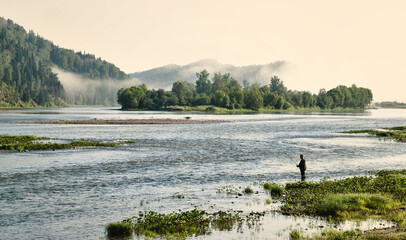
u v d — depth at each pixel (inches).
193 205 935.7
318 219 808.9
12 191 1075.3
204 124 4542.3
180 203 954.1
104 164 1576.0
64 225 775.7
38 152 1950.1
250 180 1253.7
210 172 1402.6
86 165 1549.0
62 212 868.6
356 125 4485.7
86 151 2006.6
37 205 927.7
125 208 906.1
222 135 3058.6
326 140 2659.9
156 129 3710.6
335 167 1526.8
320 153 1959.9
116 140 2603.3
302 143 2452.0
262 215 839.7
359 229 709.3
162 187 1138.7
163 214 835.4
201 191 1086.4
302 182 1166.3
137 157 1791.3
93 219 818.2
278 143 2449.6
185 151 2030.0
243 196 1026.1
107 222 797.2
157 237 708.0
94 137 2837.1
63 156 1809.8
